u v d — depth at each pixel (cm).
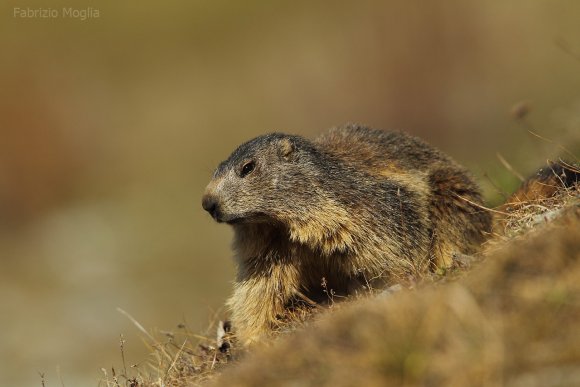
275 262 1046
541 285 644
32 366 1978
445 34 3400
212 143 3556
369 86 3441
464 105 3238
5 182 3444
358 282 1051
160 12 4306
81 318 2269
